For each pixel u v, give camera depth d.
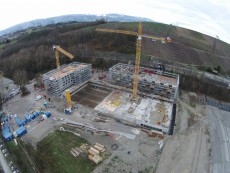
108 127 112.50
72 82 155.88
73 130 109.62
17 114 124.81
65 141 101.62
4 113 126.25
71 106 128.25
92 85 161.12
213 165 92.12
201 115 128.12
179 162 91.94
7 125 115.81
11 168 91.31
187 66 182.38
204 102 143.38
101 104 133.75
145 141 102.88
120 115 121.56
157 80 144.75
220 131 115.00
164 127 109.31
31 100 139.38
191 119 123.06
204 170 89.06
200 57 196.88
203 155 97.00
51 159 91.50
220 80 162.88
